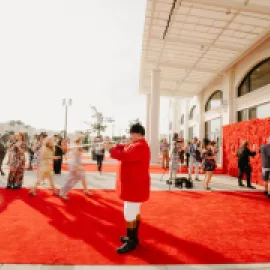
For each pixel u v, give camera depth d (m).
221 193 6.96
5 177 9.06
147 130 21.67
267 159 6.73
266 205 5.65
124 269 2.66
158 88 15.20
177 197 6.36
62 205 5.21
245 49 12.02
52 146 6.23
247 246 3.35
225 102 14.98
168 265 2.76
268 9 7.91
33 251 3.03
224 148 11.99
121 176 3.14
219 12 9.37
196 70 15.10
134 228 3.17
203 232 3.85
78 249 3.12
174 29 10.80
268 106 11.19
